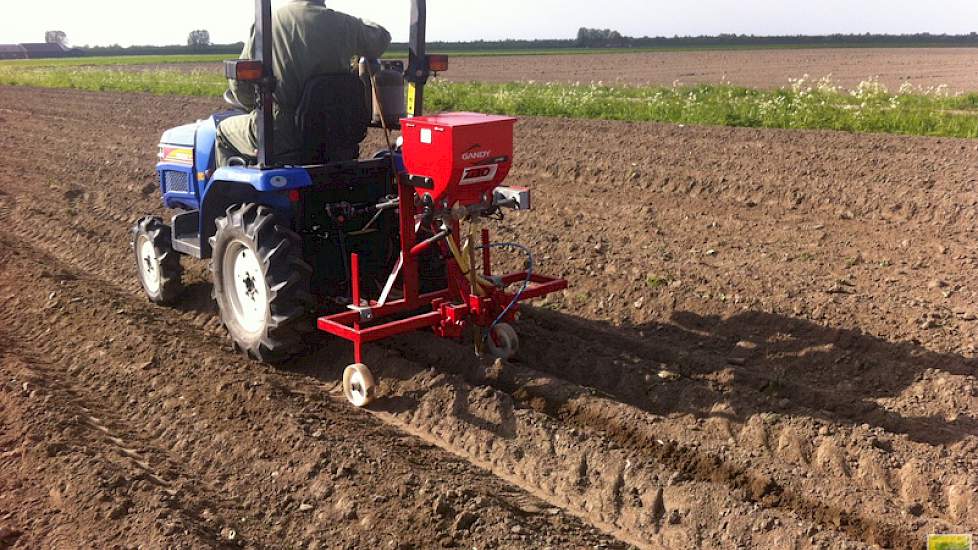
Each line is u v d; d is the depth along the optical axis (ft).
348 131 18.58
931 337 19.26
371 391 17.19
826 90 61.16
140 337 20.39
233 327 19.53
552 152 42.37
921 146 37.93
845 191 31.65
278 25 17.49
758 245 26.81
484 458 15.55
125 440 15.97
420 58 19.06
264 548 12.64
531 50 255.91
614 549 12.73
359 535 12.84
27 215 34.47
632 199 33.86
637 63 161.48
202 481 14.62
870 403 16.52
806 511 13.60
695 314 21.35
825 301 21.40
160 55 267.39
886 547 12.71
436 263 18.89
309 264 18.86
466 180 16.11
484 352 19.19
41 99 87.45
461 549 12.48
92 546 12.25
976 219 27.86
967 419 15.92
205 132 22.03
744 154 38.63
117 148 50.70
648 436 15.70
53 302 23.12
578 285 23.73
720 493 13.61
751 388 17.56
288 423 16.05
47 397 16.97
